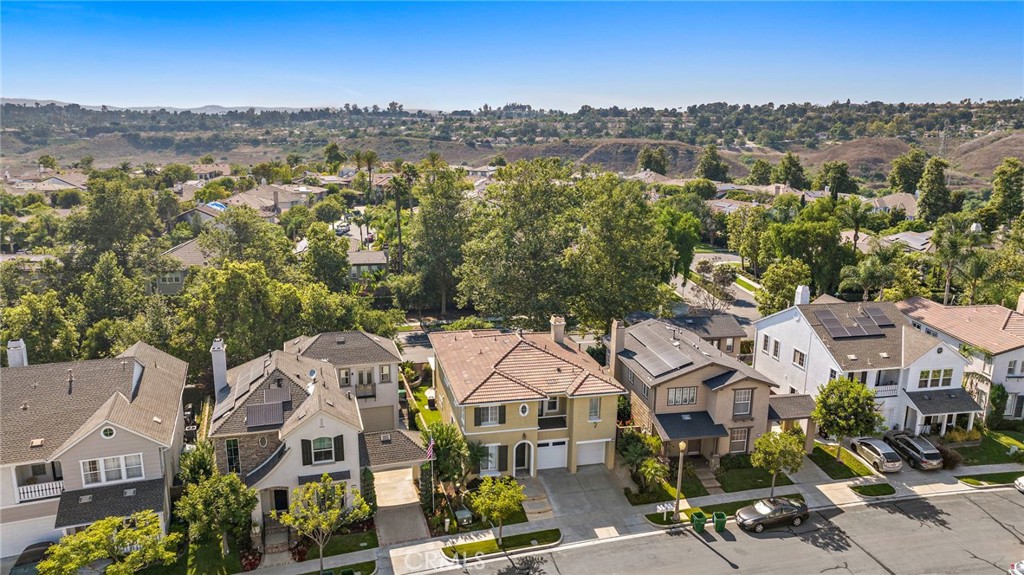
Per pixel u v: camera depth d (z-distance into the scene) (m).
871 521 34.28
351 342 44.31
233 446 33.47
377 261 86.12
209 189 140.88
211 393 48.38
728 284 79.19
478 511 31.62
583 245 60.84
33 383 33.94
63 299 56.88
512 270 59.22
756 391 38.75
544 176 62.84
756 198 143.00
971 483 38.16
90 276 54.50
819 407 39.53
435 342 46.47
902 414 43.03
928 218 117.69
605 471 38.75
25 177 177.50
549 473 38.38
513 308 59.56
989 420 45.09
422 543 31.94
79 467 30.38
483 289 60.72
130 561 25.84
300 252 84.44
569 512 34.78
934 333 50.44
